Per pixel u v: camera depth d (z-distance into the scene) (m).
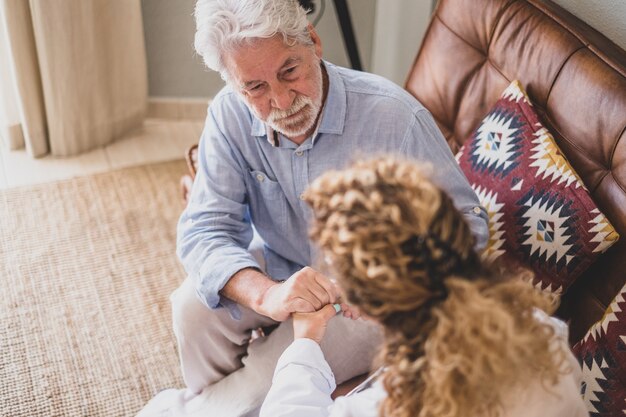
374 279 0.76
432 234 0.77
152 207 2.36
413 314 0.78
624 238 1.22
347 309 1.21
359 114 1.35
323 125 1.34
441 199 0.81
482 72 1.59
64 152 2.54
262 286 1.30
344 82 1.37
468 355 0.74
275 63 1.23
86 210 2.33
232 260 1.36
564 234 1.26
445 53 1.66
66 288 2.04
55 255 2.15
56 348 1.86
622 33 1.47
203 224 1.44
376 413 0.88
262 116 1.31
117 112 2.61
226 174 1.44
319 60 1.31
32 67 2.35
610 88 1.29
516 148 1.40
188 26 2.60
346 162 1.37
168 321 1.96
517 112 1.43
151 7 2.54
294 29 1.23
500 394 0.82
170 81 2.74
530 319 0.81
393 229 0.75
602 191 1.28
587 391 1.19
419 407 0.80
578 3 1.57
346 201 0.78
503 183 1.39
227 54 1.24
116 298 2.03
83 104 2.47
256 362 1.40
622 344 1.15
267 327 1.51
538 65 1.44
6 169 2.47
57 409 1.71
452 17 1.65
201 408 1.45
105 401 1.73
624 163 1.24
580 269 1.25
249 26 1.20
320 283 1.21
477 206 1.31
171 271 2.13
